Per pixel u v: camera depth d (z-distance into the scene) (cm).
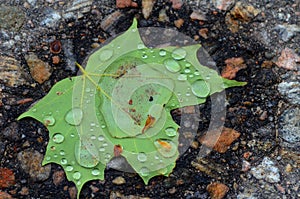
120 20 52
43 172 48
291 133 49
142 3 52
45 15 52
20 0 52
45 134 49
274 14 52
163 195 48
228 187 48
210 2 52
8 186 48
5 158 48
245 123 49
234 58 51
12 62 50
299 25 52
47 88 50
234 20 52
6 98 49
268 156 49
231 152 49
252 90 50
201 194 48
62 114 48
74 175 47
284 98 50
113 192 48
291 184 48
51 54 51
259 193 48
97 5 52
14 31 51
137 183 48
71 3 52
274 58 51
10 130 49
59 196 48
